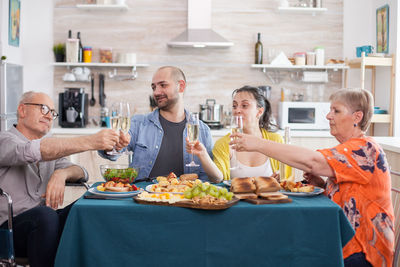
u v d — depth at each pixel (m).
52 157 1.78
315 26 4.89
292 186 1.77
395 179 3.01
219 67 4.90
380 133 4.72
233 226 1.50
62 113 4.45
